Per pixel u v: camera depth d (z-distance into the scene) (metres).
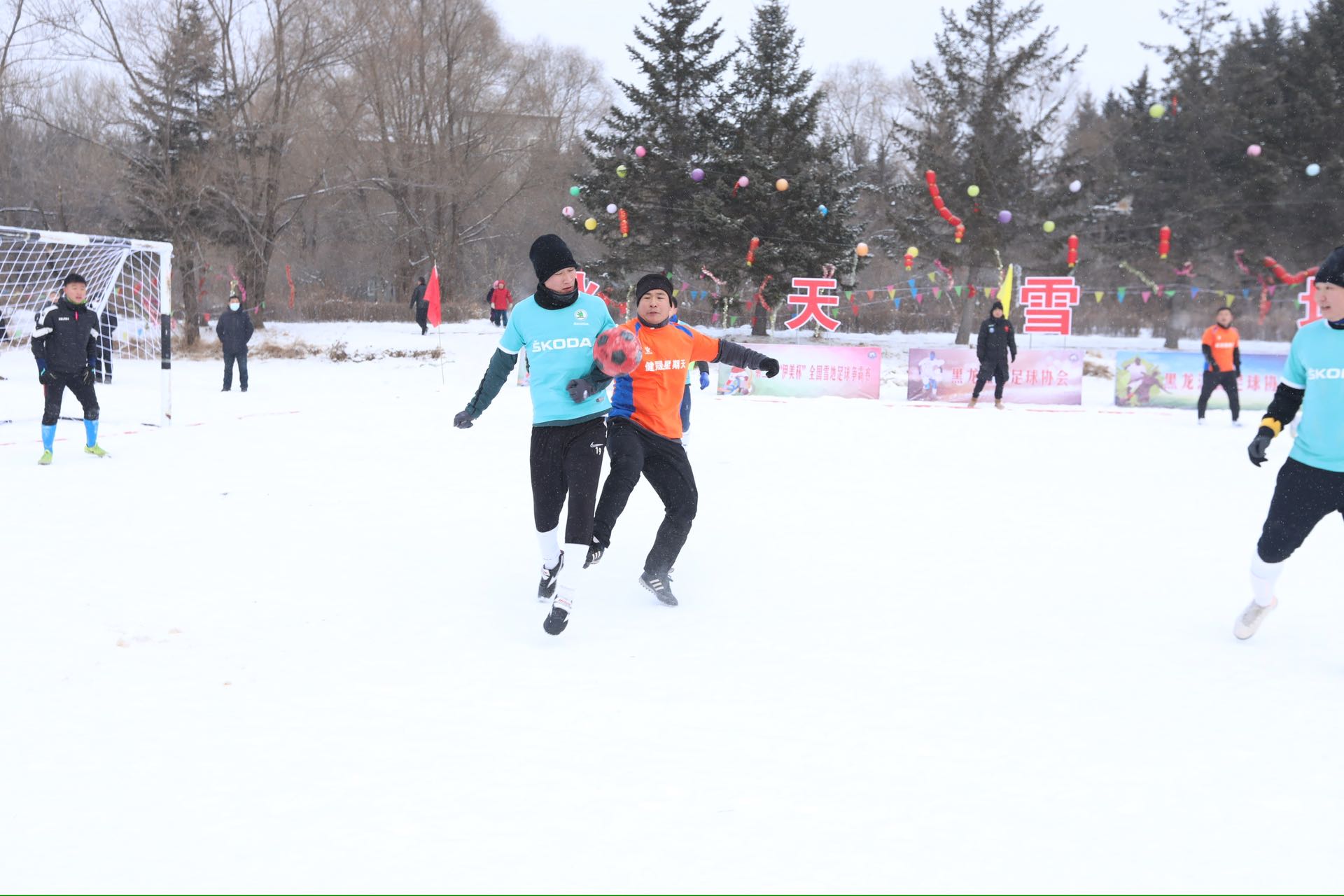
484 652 4.63
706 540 6.93
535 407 5.11
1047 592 5.74
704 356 5.45
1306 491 4.68
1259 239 32.22
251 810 3.12
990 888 2.71
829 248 30.80
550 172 44.66
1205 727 3.85
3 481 8.81
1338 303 4.61
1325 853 2.92
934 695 4.14
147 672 4.32
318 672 4.34
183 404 15.72
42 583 5.64
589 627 5.03
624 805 3.17
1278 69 33.62
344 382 20.56
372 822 3.05
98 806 3.15
